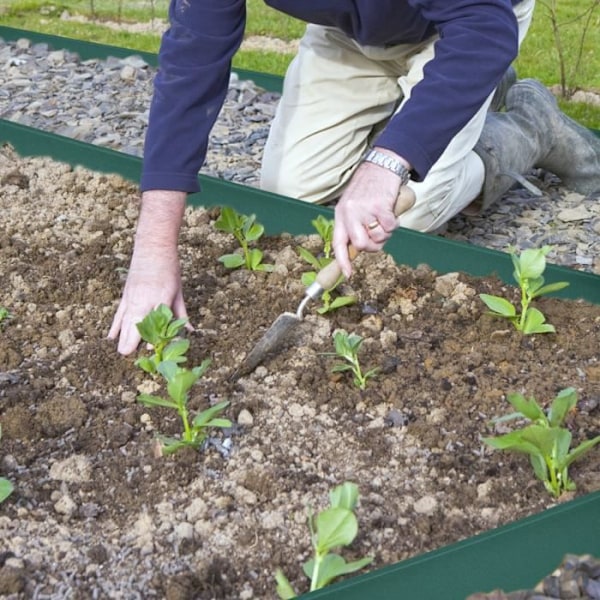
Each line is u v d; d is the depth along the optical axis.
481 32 1.71
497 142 2.46
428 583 1.40
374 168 1.70
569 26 3.36
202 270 2.19
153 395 1.80
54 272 2.18
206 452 1.68
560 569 1.46
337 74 2.41
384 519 1.56
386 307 2.07
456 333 1.98
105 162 2.59
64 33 4.08
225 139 3.07
